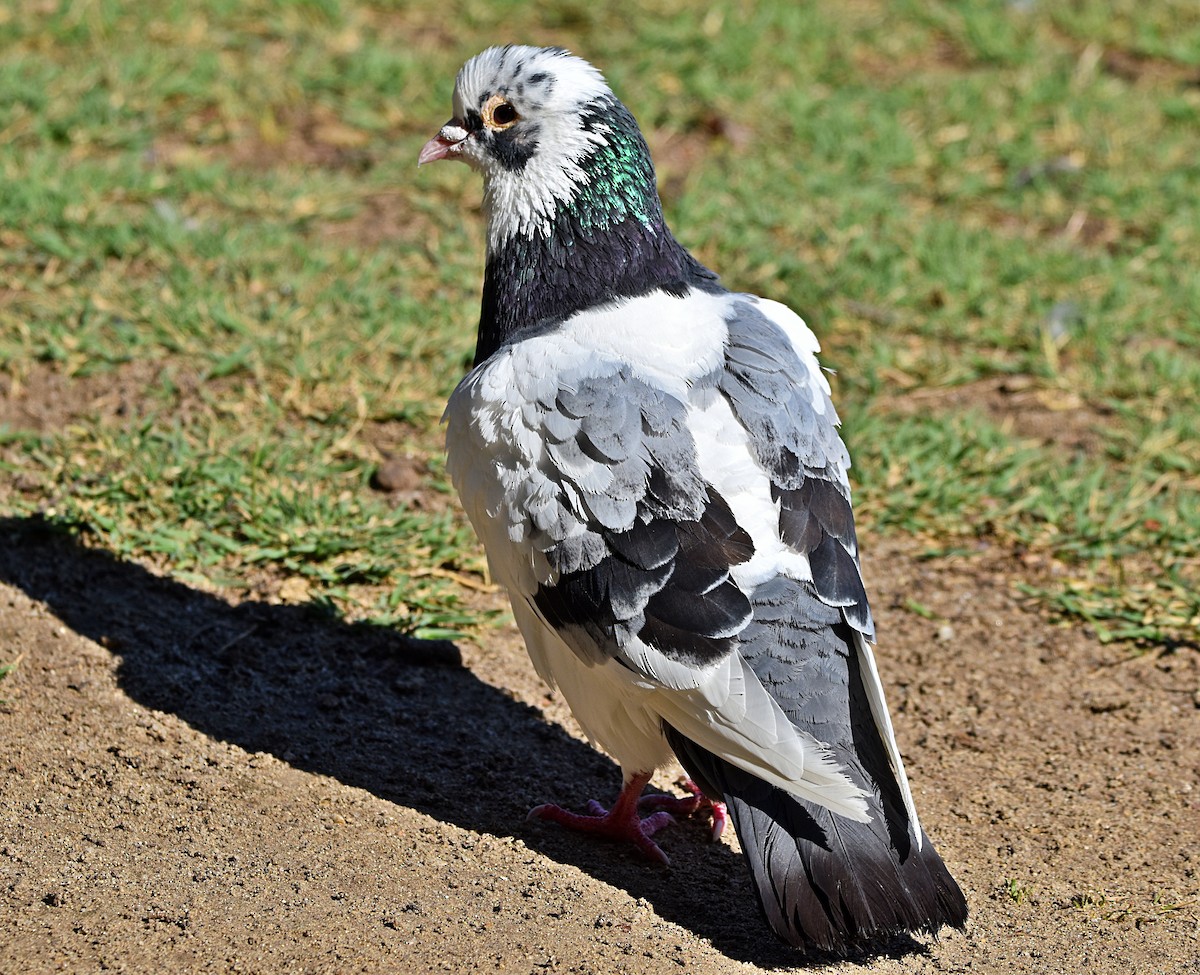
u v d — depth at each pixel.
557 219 8.09
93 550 9.81
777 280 13.27
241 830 7.52
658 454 7.05
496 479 7.32
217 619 9.46
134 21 16.08
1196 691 9.41
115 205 13.36
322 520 10.20
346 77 15.48
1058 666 9.71
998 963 7.00
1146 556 10.69
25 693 8.40
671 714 6.91
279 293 12.51
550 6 16.98
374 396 11.43
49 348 11.45
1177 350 12.82
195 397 11.32
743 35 16.64
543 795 8.41
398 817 7.86
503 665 9.55
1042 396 12.29
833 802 6.43
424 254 13.35
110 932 6.60
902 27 17.45
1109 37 17.48
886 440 11.57
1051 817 8.28
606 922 7.07
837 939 6.47
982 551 10.82
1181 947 7.15
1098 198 14.65
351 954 6.58
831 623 6.93
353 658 9.33
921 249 13.58
